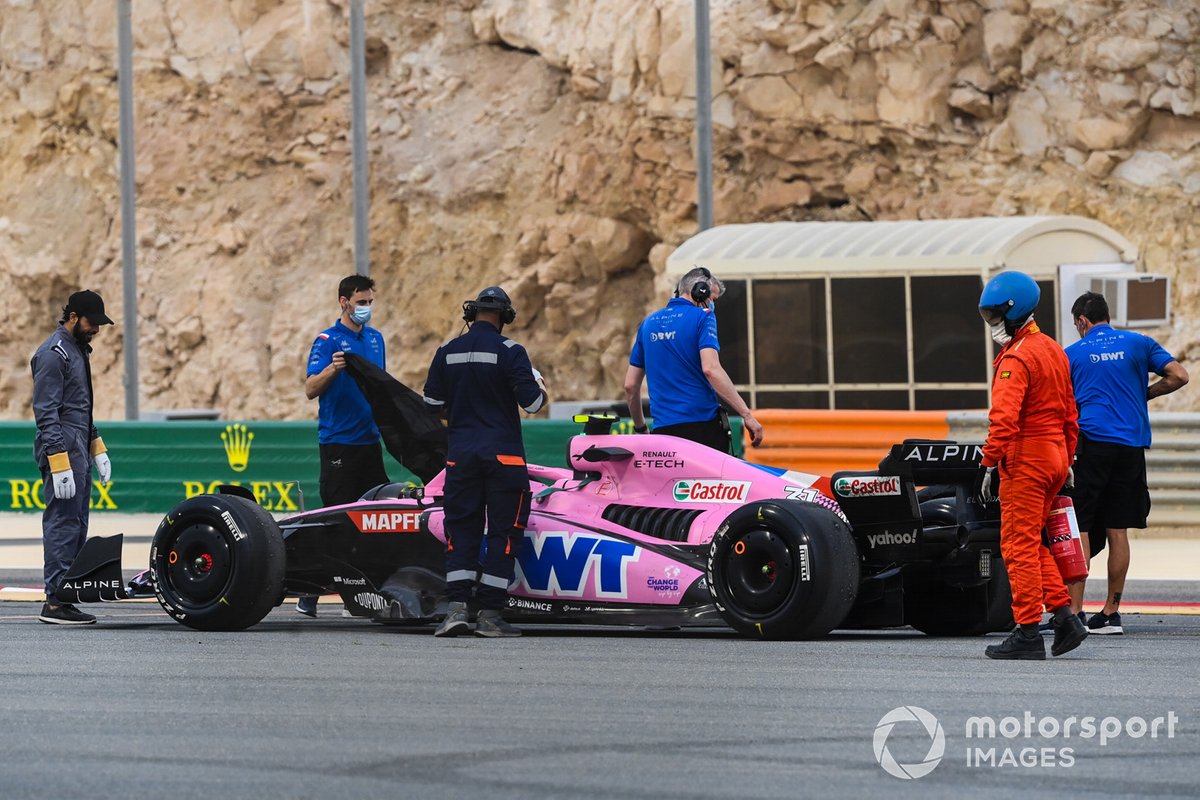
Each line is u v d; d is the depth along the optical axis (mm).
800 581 20125
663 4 64500
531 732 14523
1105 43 56844
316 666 18719
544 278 66375
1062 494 22797
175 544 22922
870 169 60812
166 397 71812
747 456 36500
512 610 22047
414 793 12273
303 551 23281
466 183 69125
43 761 13438
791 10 61656
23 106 78438
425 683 17328
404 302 69188
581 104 67562
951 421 35031
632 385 24562
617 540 21562
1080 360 23406
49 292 76188
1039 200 57469
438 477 23125
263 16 75250
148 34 76562
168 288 72938
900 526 20562
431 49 72375
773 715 15305
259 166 74312
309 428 39500
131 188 52344
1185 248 55031
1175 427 34312
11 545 36875
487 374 21641
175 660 19344
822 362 44938
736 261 45750
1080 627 19062
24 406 75625
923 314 43625
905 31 60031
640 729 14641
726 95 62844
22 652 20188
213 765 13242
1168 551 32188
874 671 18016
